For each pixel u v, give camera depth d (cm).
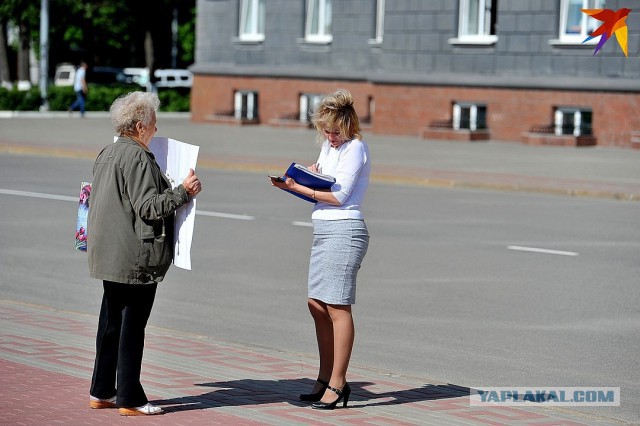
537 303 1666
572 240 2323
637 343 1426
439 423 997
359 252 1045
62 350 1223
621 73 4519
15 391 1034
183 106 7531
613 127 4544
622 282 1853
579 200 3092
